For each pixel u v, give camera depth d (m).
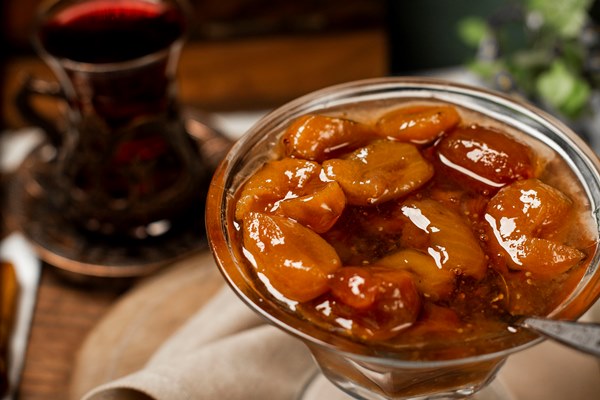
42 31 0.59
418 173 0.43
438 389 0.45
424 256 0.42
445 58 0.91
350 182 0.43
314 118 0.45
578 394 0.49
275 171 0.44
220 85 0.75
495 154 0.44
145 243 0.61
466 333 0.40
